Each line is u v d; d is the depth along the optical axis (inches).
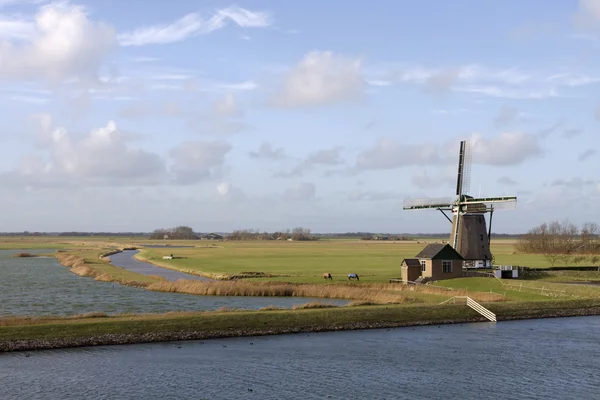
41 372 1660.9
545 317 2620.6
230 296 3267.7
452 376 1670.8
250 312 2353.6
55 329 1989.4
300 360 1818.4
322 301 3038.9
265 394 1501.0
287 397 1480.1
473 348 1999.3
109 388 1530.5
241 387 1550.2
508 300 2883.9
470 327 2383.1
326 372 1694.1
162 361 1787.6
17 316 2469.2
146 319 2142.0
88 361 1776.6
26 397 1455.5
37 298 3129.9
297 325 2267.5
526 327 2383.1
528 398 1499.8
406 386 1579.7
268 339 2113.7
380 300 2933.1
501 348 2000.5
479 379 1643.7
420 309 2522.1
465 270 3757.4
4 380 1585.9
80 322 2064.5
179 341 2059.5
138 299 3100.4
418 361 1822.1
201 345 2004.2
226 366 1743.4
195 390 1524.4
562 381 1635.1
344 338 2143.2
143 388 1533.0
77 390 1510.8
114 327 2052.2
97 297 3179.1
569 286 3206.2
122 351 1902.1
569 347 2020.2
